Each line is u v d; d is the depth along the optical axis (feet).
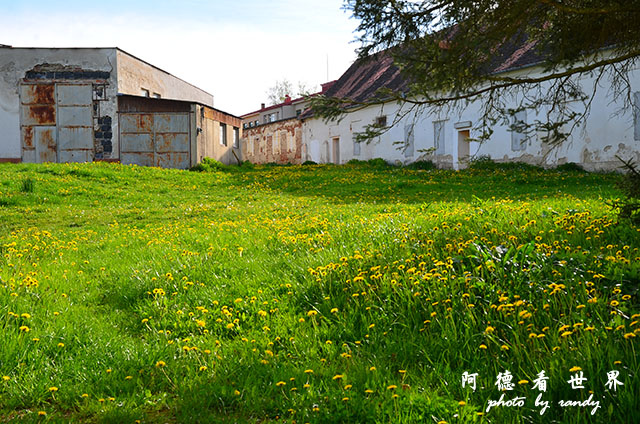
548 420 9.34
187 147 107.14
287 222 35.88
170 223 45.34
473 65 23.29
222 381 12.03
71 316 17.03
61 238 37.70
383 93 23.84
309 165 122.52
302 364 12.84
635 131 69.82
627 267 15.78
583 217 25.16
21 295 18.65
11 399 11.30
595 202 34.30
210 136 114.83
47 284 21.07
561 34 23.68
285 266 21.77
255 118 224.33
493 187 65.77
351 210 44.14
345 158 131.23
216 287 19.45
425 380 11.16
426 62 23.02
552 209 29.81
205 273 21.58
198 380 12.06
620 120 71.31
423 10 22.41
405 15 22.31
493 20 21.97
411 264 18.58
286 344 14.33
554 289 13.83
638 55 23.25
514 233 22.90
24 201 58.23
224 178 89.45
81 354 13.76
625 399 9.29
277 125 164.76
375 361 12.41
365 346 13.67
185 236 33.40
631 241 19.88
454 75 23.16
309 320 15.88
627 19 21.61
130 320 17.57
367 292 16.65
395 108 110.11
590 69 23.50
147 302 18.70
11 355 13.15
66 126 107.45
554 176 70.74
